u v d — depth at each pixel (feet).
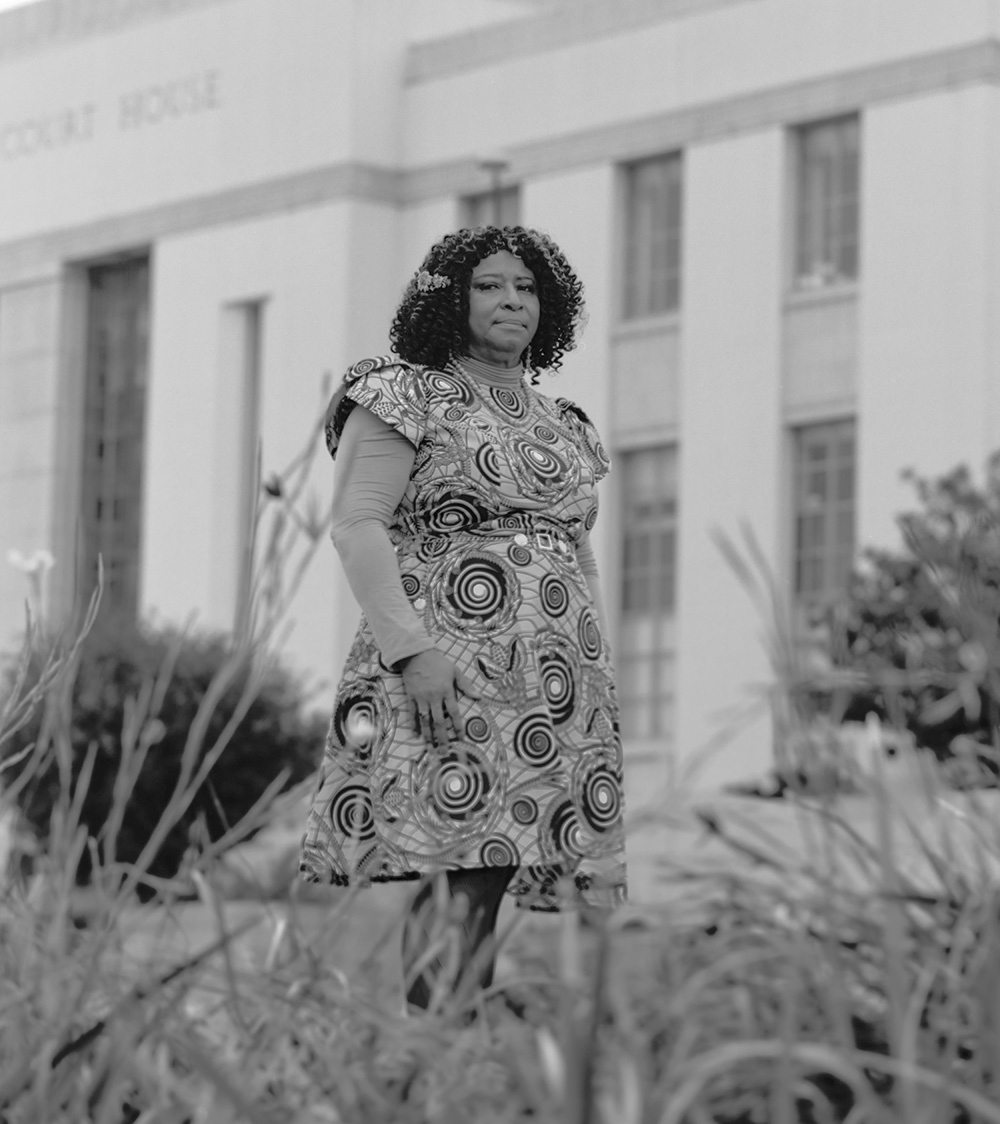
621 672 74.23
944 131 68.18
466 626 12.56
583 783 12.53
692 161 73.82
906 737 9.14
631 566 74.74
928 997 8.29
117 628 52.95
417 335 13.26
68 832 9.91
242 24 85.76
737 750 69.05
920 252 68.39
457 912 8.72
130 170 89.25
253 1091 7.54
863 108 69.92
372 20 82.33
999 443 67.05
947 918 8.52
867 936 8.21
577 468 13.23
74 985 8.65
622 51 75.87
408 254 82.23
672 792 9.09
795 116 71.56
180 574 86.02
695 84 73.87
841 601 10.32
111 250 89.61
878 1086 8.14
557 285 13.69
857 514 69.10
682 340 73.51
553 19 77.77
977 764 9.58
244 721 50.65
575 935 7.22
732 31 73.05
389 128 82.58
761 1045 6.84
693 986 7.52
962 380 67.15
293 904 9.09
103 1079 7.76
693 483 72.64
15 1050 7.89
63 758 10.28
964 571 10.05
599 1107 6.72
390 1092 7.56
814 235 71.77
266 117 84.69
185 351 86.74
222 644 51.96
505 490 12.83
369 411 12.76
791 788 8.78
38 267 92.02
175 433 86.74
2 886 9.95
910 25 69.05
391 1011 8.28
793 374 71.20
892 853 8.18
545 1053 6.73
